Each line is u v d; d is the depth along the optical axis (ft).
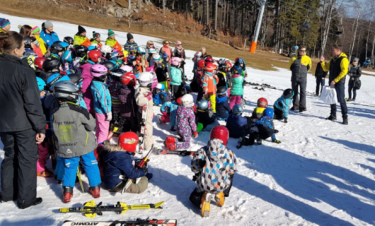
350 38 236.43
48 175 14.56
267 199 13.75
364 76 101.30
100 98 16.11
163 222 10.78
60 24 115.14
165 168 16.33
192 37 167.22
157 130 22.63
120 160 12.81
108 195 13.16
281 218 12.24
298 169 17.46
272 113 20.98
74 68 22.66
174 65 31.35
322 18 216.13
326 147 21.36
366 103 43.83
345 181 16.19
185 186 14.48
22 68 10.71
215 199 12.34
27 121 11.07
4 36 10.64
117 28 150.51
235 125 21.90
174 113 22.38
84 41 29.53
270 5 208.03
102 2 177.68
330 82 27.91
